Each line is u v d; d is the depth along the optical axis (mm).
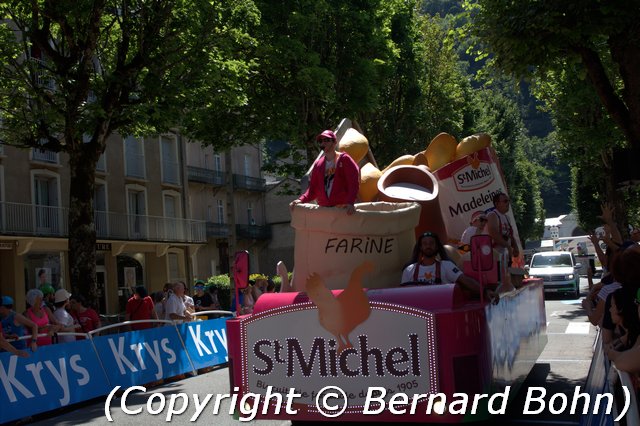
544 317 11750
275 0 27672
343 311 6543
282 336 6738
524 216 81812
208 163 48062
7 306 11391
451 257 7629
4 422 9438
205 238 40125
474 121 54969
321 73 26906
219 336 15492
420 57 38688
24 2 18188
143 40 18812
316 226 7109
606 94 12945
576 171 54750
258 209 53969
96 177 33219
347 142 9016
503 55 13039
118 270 34094
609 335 5617
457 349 6203
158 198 37438
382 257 7090
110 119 18906
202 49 19344
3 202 27156
